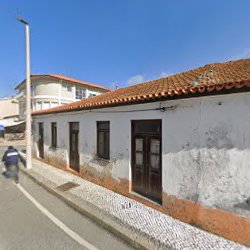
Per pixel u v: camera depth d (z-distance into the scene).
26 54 9.59
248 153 3.38
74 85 26.38
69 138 9.11
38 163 11.15
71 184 7.03
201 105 4.00
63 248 3.51
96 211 4.82
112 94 9.62
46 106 24.05
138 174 5.64
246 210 3.42
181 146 4.35
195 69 8.48
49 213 4.94
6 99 38.41
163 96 4.37
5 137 30.89
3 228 4.19
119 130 6.05
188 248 3.39
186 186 4.26
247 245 3.41
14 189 6.88
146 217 4.53
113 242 3.74
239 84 3.22
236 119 3.51
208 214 3.90
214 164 3.80
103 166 6.73
